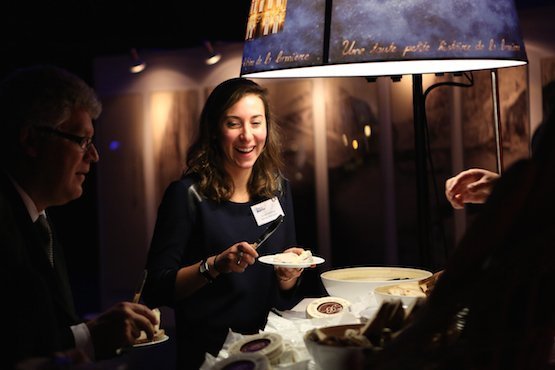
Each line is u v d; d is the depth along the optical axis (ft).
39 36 18.92
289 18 5.54
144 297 7.59
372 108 15.43
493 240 3.40
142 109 18.21
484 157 14.24
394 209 15.40
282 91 16.35
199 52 17.39
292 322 5.63
